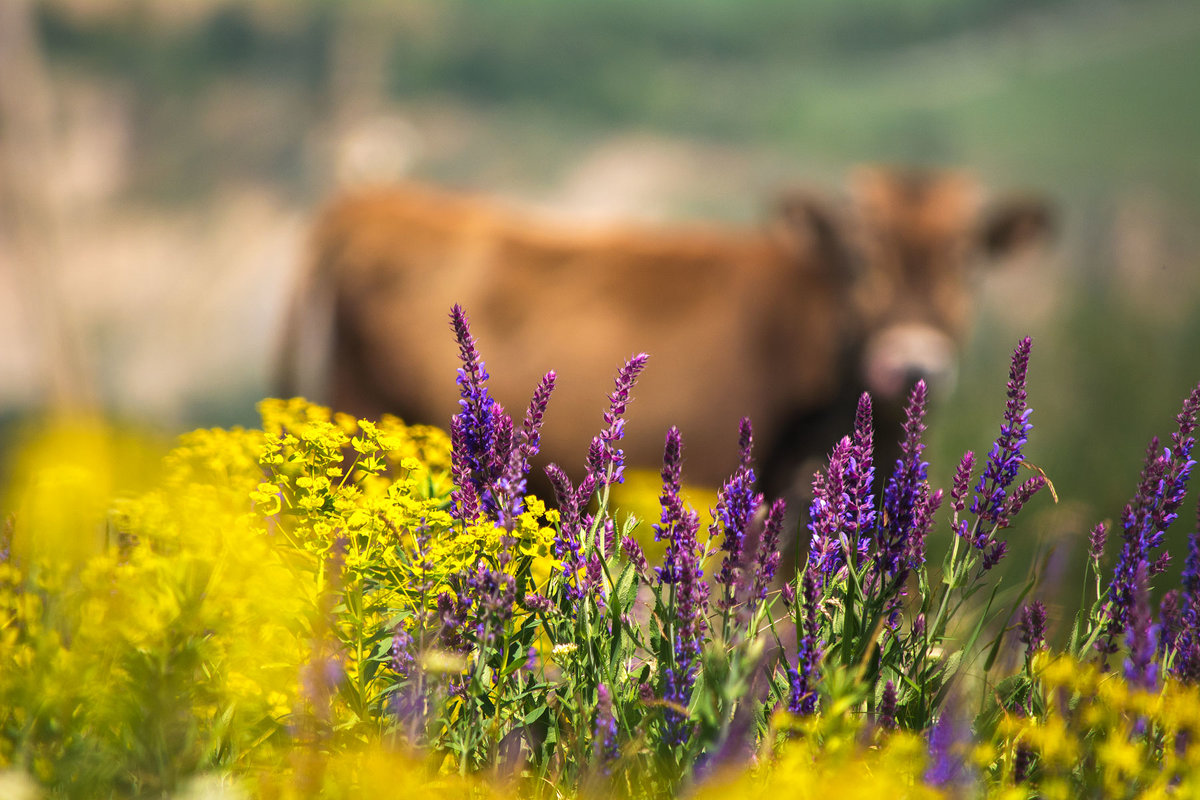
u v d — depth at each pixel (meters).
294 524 5.18
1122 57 125.31
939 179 14.93
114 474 5.61
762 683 5.42
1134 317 19.14
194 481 5.21
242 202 91.62
